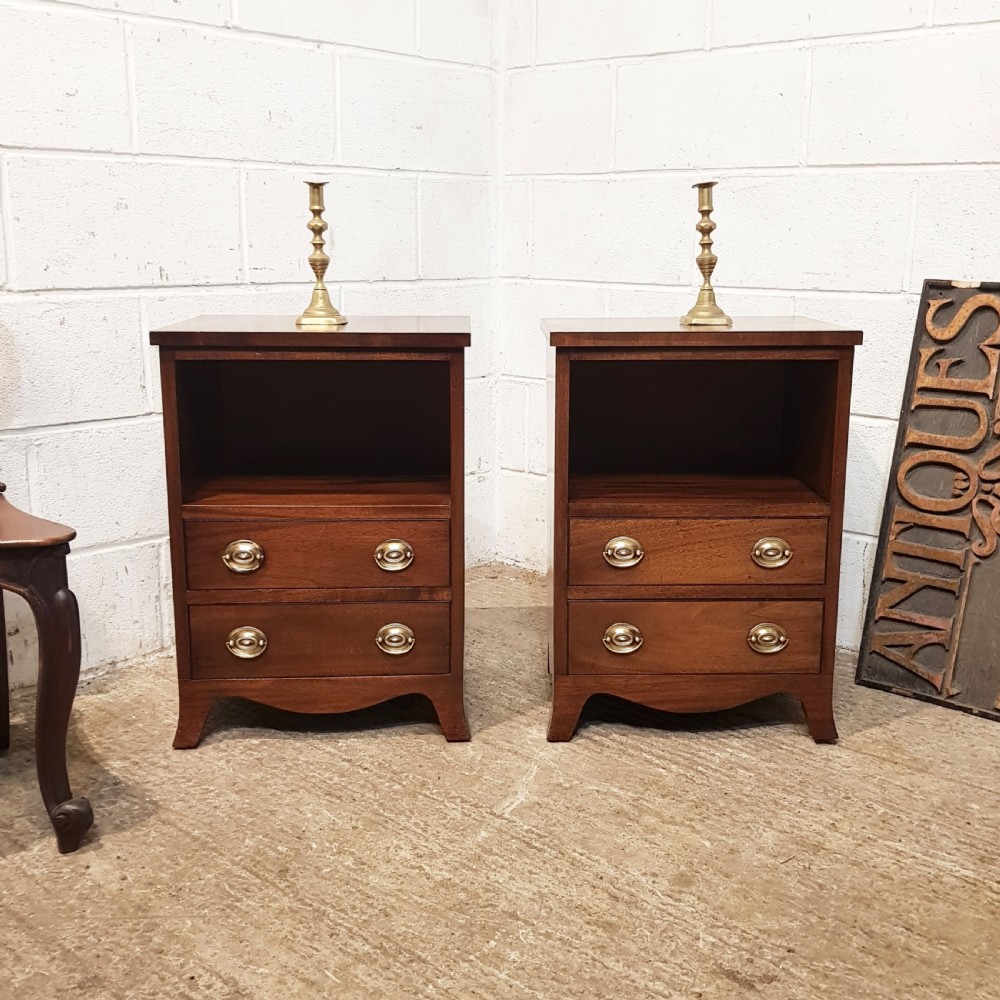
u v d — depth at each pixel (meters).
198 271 2.07
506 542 2.74
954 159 1.90
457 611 1.70
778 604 1.70
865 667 1.98
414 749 1.70
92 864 1.38
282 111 2.14
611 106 2.34
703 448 2.04
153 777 1.61
